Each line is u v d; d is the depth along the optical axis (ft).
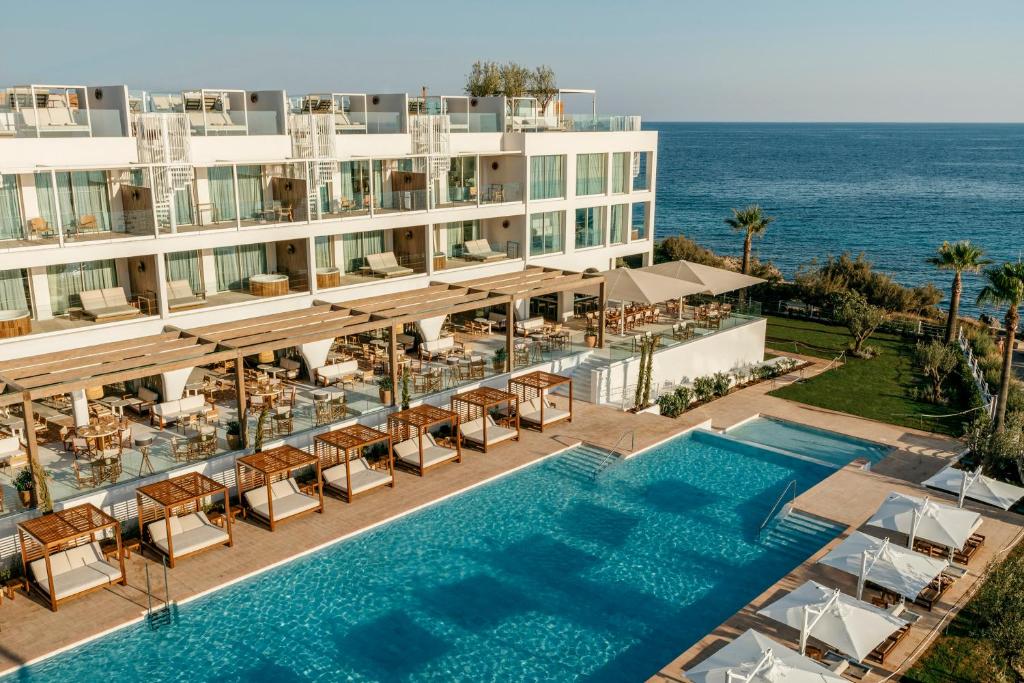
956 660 55.52
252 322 94.17
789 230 397.39
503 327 124.77
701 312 130.00
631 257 153.69
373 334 115.75
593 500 81.05
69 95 103.19
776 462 91.86
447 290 111.24
